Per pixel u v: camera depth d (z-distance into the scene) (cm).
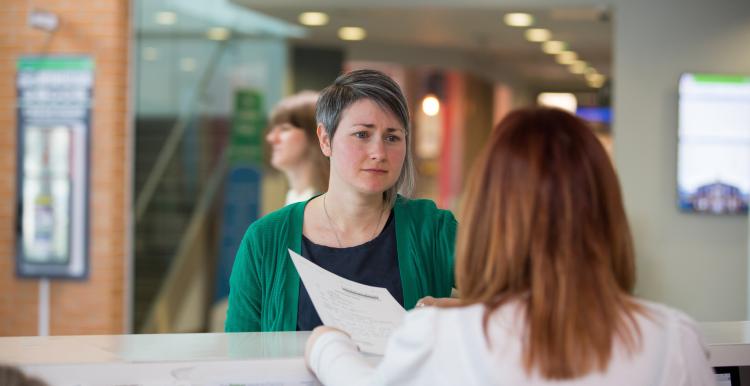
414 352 124
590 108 1244
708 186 632
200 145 706
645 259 637
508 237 121
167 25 684
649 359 120
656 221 636
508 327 120
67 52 629
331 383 142
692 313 637
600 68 1072
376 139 185
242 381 153
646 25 634
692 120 631
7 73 631
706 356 126
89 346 164
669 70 633
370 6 667
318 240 194
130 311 659
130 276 657
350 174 186
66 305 633
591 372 118
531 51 985
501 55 1039
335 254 192
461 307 125
